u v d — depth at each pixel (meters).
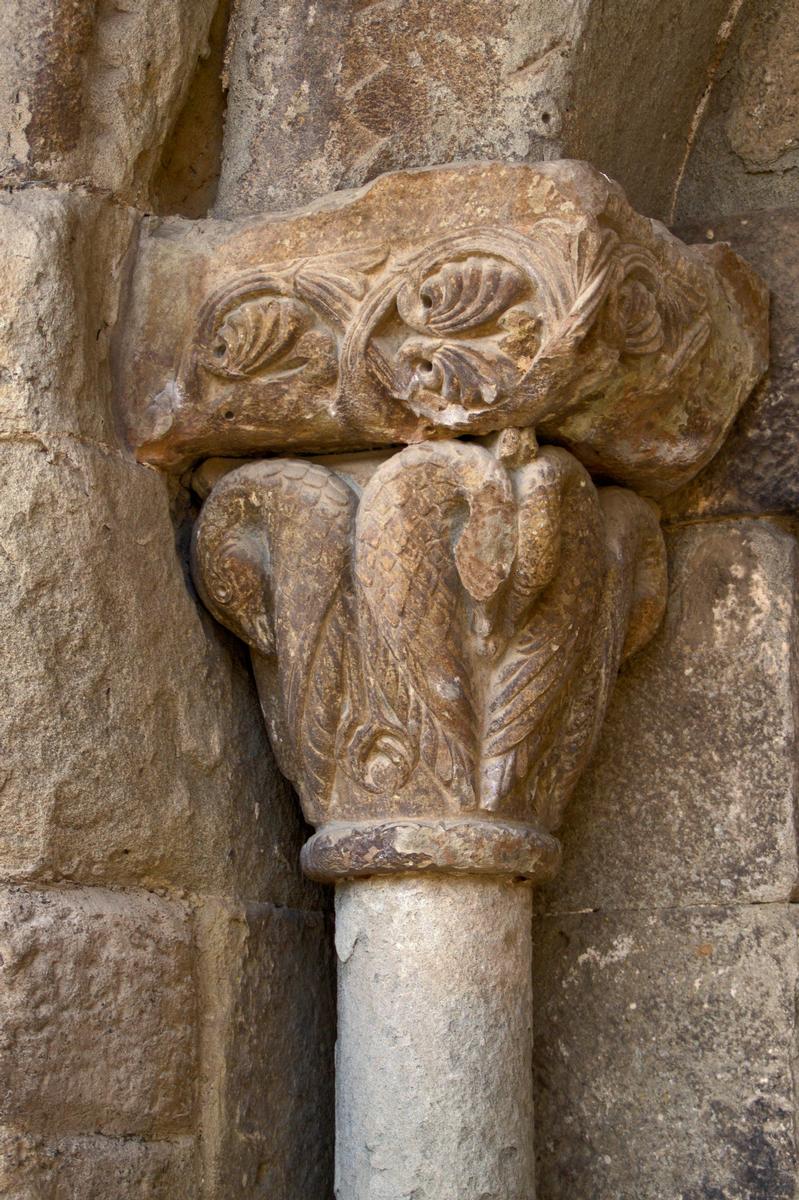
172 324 2.46
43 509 2.28
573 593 2.38
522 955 2.42
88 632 2.31
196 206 2.62
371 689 2.37
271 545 2.46
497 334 2.25
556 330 2.19
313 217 2.36
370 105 2.46
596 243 2.19
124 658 2.36
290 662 2.43
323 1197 2.63
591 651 2.47
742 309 2.58
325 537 2.40
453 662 2.33
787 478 2.64
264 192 2.53
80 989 2.23
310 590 2.40
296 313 2.36
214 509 2.49
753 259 2.70
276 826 2.66
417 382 2.29
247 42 2.57
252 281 2.38
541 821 2.45
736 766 2.63
